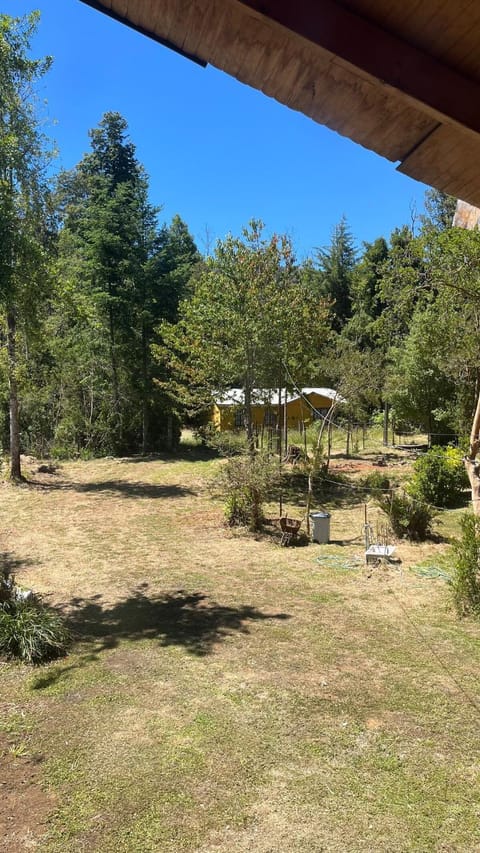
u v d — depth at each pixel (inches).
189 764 148.1
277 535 423.2
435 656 217.0
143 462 834.8
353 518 484.7
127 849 118.2
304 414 1039.0
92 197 965.8
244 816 128.1
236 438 550.9
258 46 59.6
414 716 173.5
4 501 566.3
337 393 618.2
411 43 53.7
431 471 496.1
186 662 212.7
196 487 641.6
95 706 179.6
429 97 55.2
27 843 120.0
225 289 558.3
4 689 192.4
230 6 54.9
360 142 69.4
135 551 386.3
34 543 410.0
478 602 258.2
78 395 932.6
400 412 781.9
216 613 266.7
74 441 918.4
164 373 904.3
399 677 199.8
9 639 219.0
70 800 134.1
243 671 204.7
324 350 686.5
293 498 564.7
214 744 157.5
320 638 235.1
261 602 281.7
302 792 136.8
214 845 119.0
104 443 935.0
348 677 199.8
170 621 257.3
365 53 53.3
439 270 401.4
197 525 463.8
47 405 910.4
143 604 281.4
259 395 604.7
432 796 135.7
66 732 164.4
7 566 351.6
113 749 155.2
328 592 295.0
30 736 162.4
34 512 519.5
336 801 133.6
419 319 642.8
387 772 145.2
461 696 186.1
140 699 184.1
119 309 885.8
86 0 63.6
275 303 551.5
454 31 51.4
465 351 456.4
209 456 900.6
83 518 494.6
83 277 886.4
